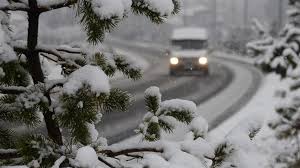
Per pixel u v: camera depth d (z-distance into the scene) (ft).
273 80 107.86
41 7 11.68
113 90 12.61
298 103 40.04
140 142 13.33
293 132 39.22
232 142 11.93
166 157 11.59
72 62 12.58
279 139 39.60
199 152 11.72
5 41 11.76
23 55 13.37
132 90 87.56
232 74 127.65
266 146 42.39
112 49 13.84
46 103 11.73
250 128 12.62
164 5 11.25
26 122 12.20
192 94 86.58
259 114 12.94
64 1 11.57
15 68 11.37
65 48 12.85
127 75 13.60
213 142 12.17
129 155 12.75
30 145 11.61
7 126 13.15
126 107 12.69
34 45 12.36
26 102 11.66
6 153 12.28
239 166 11.44
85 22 10.52
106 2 10.06
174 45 117.29
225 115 66.39
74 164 9.78
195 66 112.16
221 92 89.92
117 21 10.55
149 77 112.98
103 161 12.14
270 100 78.48
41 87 11.96
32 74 12.61
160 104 14.33
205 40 116.67
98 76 10.39
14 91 12.15
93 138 12.52
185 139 13.21
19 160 12.52
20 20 12.98
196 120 13.78
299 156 39.40
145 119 14.29
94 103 10.47
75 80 10.48
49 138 12.22
